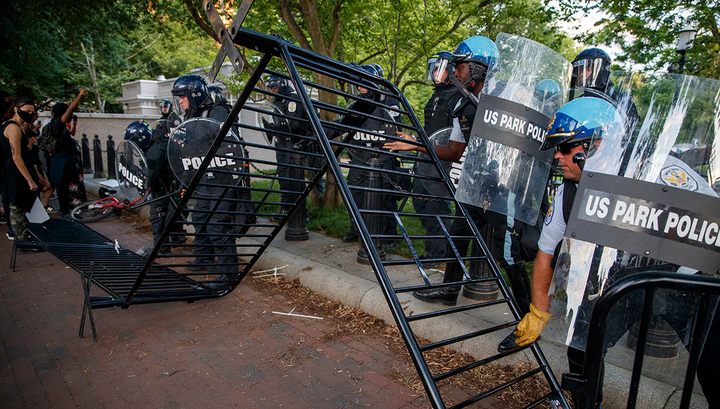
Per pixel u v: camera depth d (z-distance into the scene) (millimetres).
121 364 2838
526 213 2494
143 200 5137
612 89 1705
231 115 2404
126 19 10422
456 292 3336
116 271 3750
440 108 3736
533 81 2410
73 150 7191
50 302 3857
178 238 5570
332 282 3949
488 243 3203
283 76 2318
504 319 3158
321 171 3133
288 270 4434
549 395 2076
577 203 1650
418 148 3139
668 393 2172
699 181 1509
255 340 3195
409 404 2457
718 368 1478
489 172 2443
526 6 7445
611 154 1614
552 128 1821
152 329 3355
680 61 6562
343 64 2561
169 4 8859
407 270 4297
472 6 7633
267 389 2578
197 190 4148
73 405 2402
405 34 8016
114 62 20141
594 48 2570
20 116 5254
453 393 2551
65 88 25672
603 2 7090
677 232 1500
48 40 15570
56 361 2867
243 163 4109
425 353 2992
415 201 4457
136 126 5340
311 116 2055
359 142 4387
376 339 3227
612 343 1695
